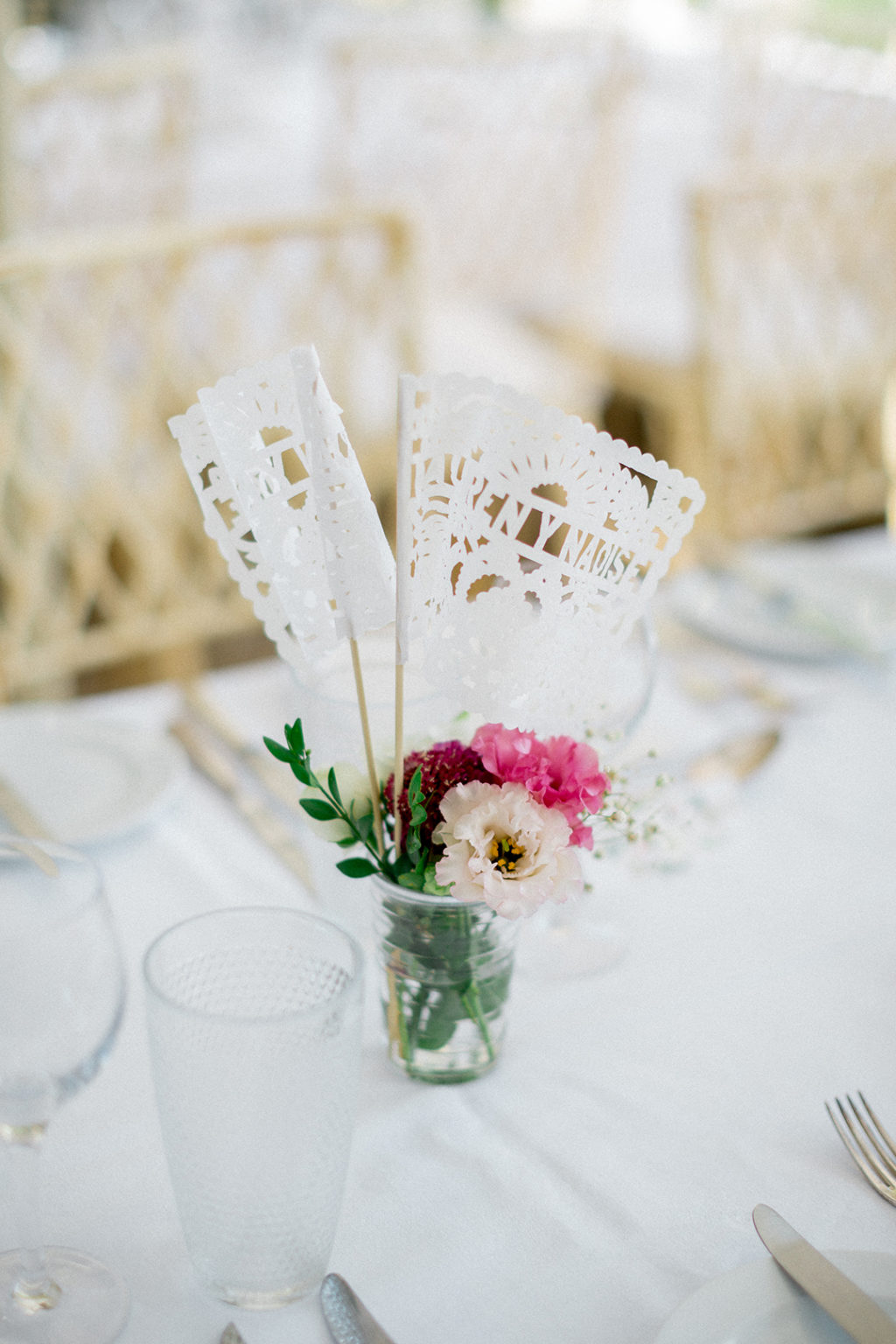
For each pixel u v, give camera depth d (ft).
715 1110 2.09
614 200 8.64
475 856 1.77
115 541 5.88
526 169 8.38
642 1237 1.85
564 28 8.51
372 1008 2.33
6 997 1.61
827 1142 2.03
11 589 5.07
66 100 7.29
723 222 5.67
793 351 6.91
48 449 5.04
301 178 8.59
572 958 2.44
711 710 3.27
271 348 5.81
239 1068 1.56
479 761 1.89
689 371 7.97
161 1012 1.56
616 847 2.51
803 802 2.94
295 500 2.20
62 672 5.05
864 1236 1.85
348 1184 1.94
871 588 3.81
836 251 6.08
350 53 7.99
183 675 6.56
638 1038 2.25
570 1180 1.95
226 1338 1.66
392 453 6.38
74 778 2.92
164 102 7.57
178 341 5.67
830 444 6.66
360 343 5.28
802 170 5.77
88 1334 1.65
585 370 8.45
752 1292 1.66
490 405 1.91
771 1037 2.25
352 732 2.10
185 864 2.69
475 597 2.02
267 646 6.83
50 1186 1.94
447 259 8.39
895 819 2.87
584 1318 1.73
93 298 4.80
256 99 9.39
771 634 3.57
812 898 2.62
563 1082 2.15
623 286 9.01
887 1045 2.24
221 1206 1.65
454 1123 2.06
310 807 1.91
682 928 2.53
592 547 2.00
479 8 12.54
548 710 2.06
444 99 8.15
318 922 1.77
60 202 7.41
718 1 10.55
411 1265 1.81
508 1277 1.79
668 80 10.38
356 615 1.88
